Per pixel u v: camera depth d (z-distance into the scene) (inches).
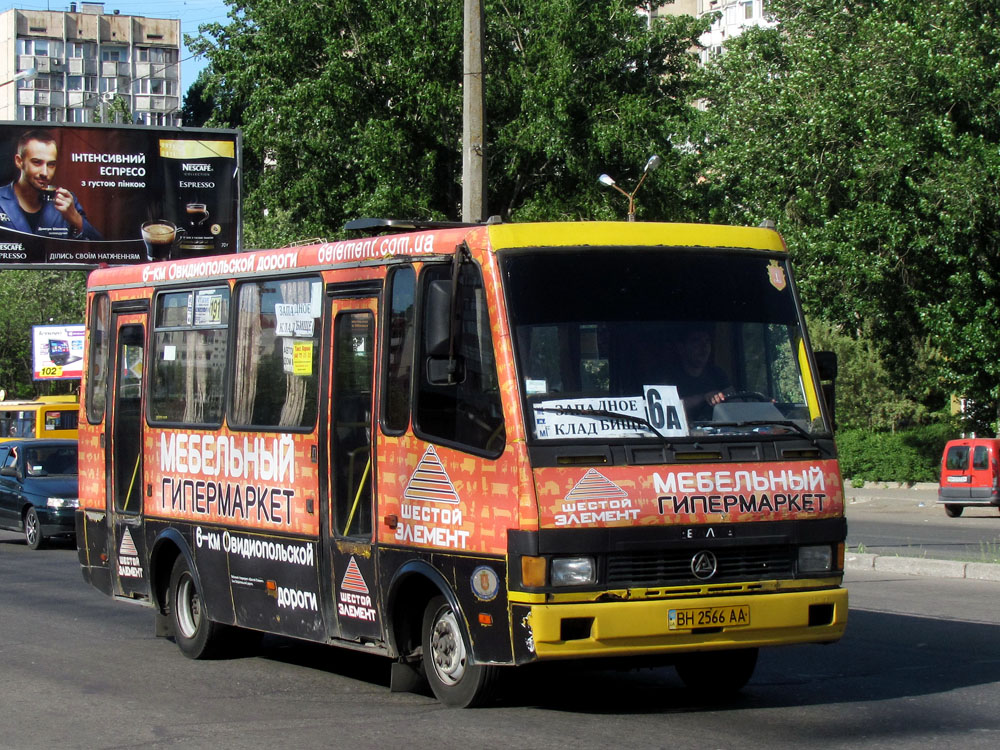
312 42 1322.6
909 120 1148.5
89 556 477.7
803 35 1366.9
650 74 1401.3
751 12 3523.6
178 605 424.8
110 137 1202.6
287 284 374.9
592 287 301.9
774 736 285.3
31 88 4335.6
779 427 303.6
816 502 301.4
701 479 290.8
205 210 1226.0
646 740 282.5
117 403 461.7
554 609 277.7
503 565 286.4
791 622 295.3
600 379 295.0
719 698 333.7
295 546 362.3
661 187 1320.1
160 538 430.0
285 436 367.9
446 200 1346.0
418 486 314.7
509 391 287.9
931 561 614.9
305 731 301.9
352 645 341.4
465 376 302.4
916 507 1251.2
